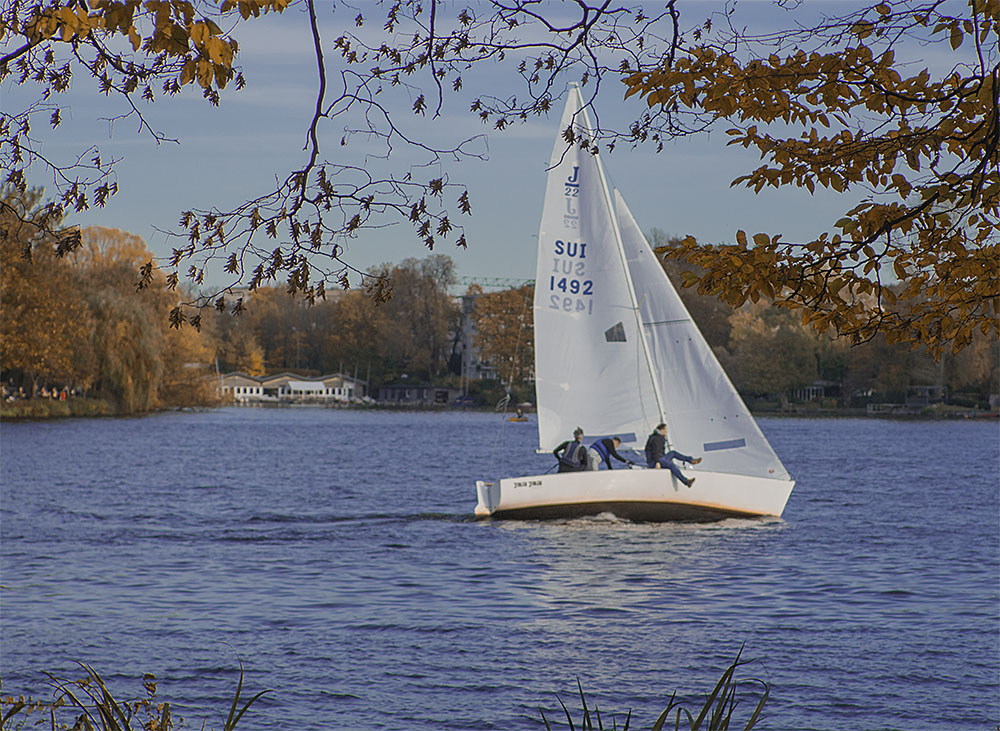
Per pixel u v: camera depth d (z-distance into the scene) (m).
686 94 22.83
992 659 55.59
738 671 53.53
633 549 91.69
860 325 23.38
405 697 48.88
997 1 20.62
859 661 55.38
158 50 19.88
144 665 53.91
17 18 19.50
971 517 120.00
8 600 70.25
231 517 120.00
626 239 109.06
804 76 22.19
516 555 89.31
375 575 80.88
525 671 53.53
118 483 163.50
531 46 22.83
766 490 106.06
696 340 107.06
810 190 23.36
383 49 22.53
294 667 53.91
